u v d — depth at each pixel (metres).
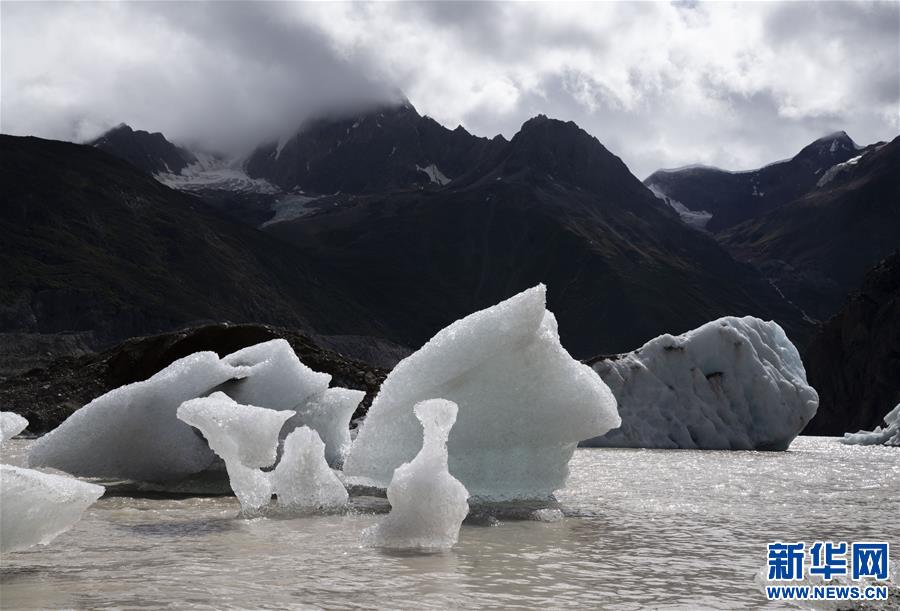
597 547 6.12
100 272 125.94
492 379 8.87
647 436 25.91
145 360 28.89
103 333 113.25
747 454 22.09
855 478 13.51
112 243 141.75
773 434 26.05
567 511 8.42
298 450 8.09
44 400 27.03
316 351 28.62
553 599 4.39
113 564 5.15
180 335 29.25
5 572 4.88
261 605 4.09
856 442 31.14
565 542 6.35
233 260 163.75
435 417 6.26
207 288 146.12
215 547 5.82
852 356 78.19
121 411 9.67
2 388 28.81
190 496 9.34
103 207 150.75
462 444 8.97
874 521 7.88
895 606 4.54
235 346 28.92
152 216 159.25
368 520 7.31
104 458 9.79
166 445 9.54
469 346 8.66
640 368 27.09
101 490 4.77
